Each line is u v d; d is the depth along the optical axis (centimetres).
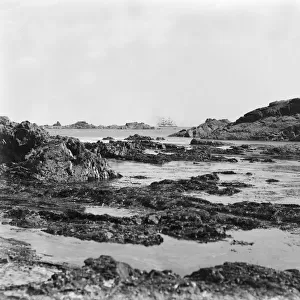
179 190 3359
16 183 3556
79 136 16388
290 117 14525
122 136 16962
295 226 2308
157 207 2675
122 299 1288
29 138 4850
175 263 1714
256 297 1332
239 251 1883
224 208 2595
